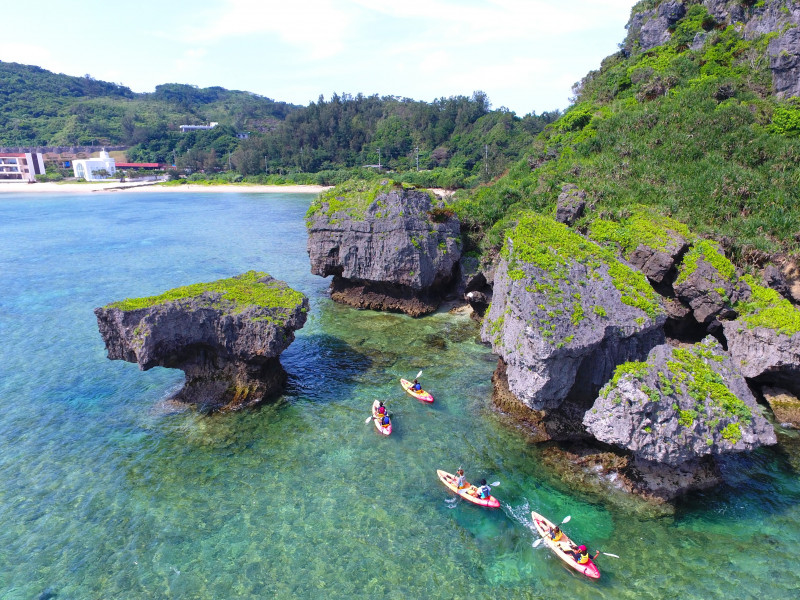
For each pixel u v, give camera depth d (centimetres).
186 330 2777
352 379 3269
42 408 2908
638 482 2284
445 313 4431
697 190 4038
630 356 2483
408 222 4256
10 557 1888
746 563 1888
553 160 5794
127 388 3147
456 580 1834
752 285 3153
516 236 2881
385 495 2253
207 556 1912
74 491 2244
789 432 2684
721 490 2275
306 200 13662
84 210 11062
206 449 2550
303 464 2444
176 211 11088
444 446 2598
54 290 5019
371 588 1791
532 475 2392
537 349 2309
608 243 3475
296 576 1834
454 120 18362
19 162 16238
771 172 4100
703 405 2153
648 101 5903
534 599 1761
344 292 4697
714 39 6206
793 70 5088
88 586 1775
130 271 5741
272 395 3047
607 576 1847
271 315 2903
